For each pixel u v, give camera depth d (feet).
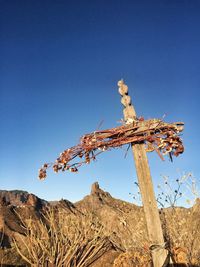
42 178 13.61
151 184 13.00
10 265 33.09
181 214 15.56
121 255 19.31
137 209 19.25
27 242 26.11
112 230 20.68
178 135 13.37
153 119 13.52
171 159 13.58
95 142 13.51
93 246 25.57
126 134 13.47
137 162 13.32
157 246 12.26
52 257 24.49
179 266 14.85
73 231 25.94
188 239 14.98
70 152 13.62
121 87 14.38
